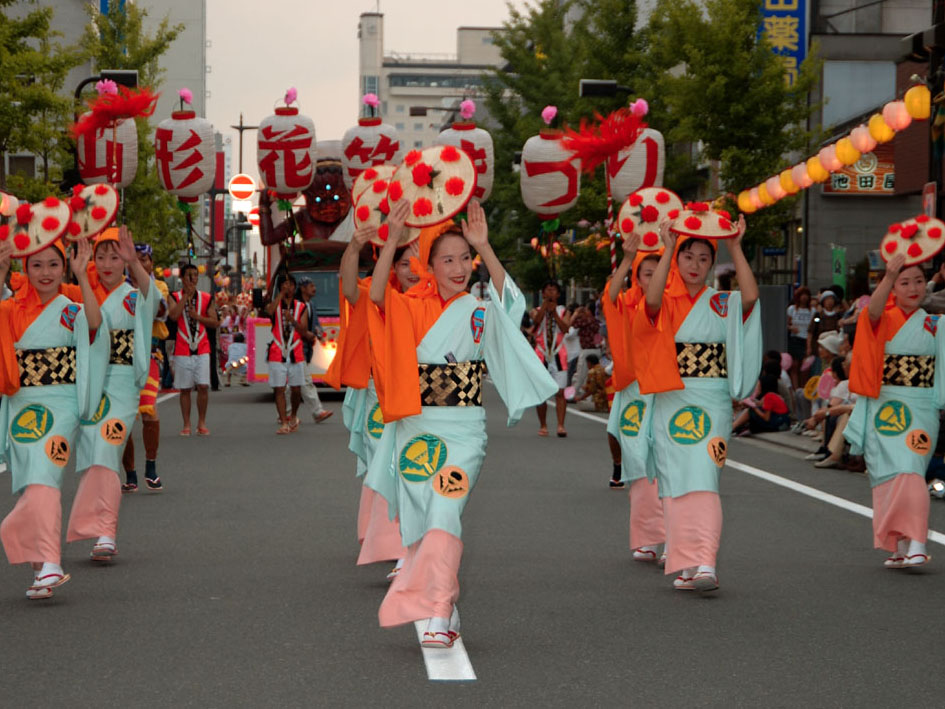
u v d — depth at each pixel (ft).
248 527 29.71
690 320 22.88
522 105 129.08
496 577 24.04
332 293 80.38
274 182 54.65
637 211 25.02
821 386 49.70
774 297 66.54
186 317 52.75
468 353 18.40
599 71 103.35
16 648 18.53
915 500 24.84
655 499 25.44
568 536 28.73
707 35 83.56
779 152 84.53
